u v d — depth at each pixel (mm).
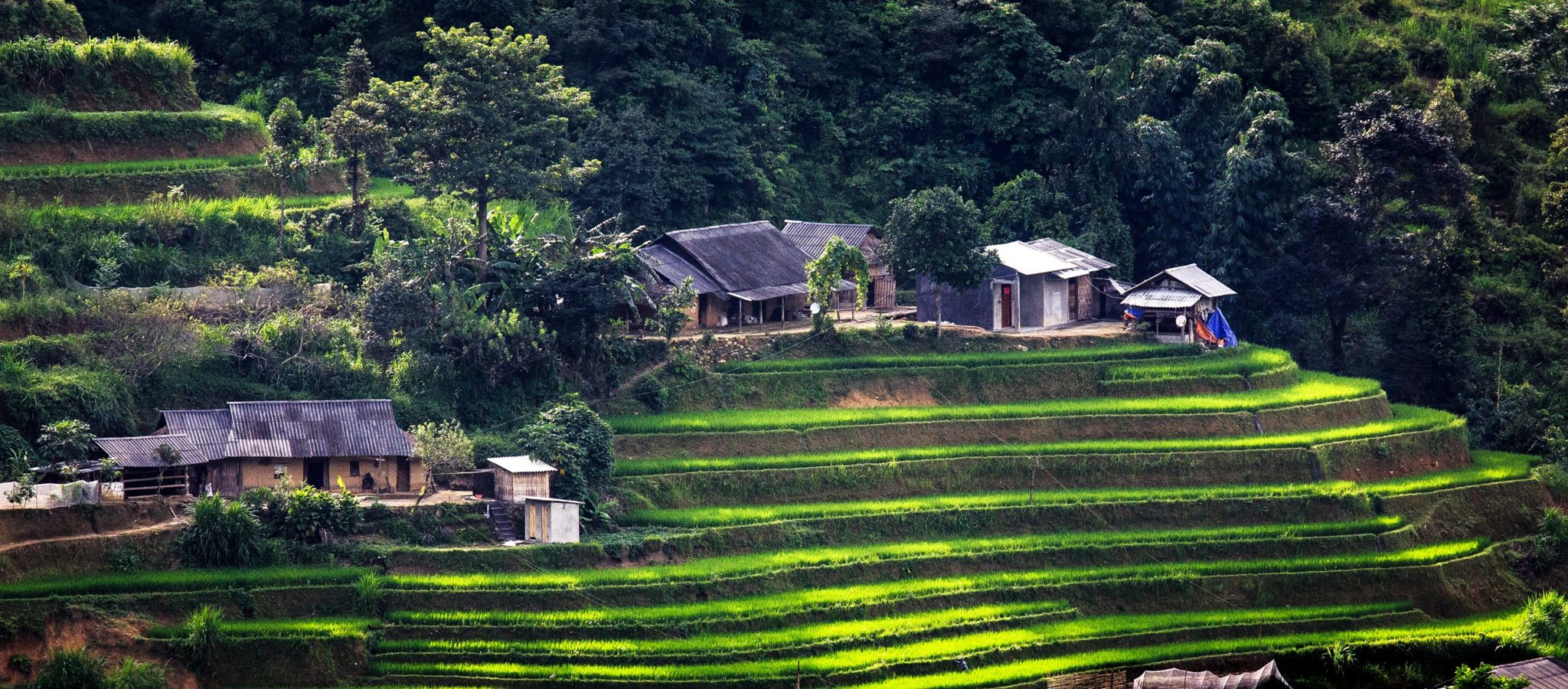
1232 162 136250
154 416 99188
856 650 92125
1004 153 152625
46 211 112562
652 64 141375
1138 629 98125
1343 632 101438
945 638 95000
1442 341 134625
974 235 124062
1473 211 140500
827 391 117812
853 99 153625
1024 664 93000
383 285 107438
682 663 88438
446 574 92125
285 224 119688
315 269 116375
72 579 84625
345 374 104750
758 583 96688
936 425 114562
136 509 90000
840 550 101562
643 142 134125
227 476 94375
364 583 88375
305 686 83625
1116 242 139500
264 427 95812
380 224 121062
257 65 143750
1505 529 116750
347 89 122688
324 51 144625
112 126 124062
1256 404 119688
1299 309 135875
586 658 87375
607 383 112625
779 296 124438
